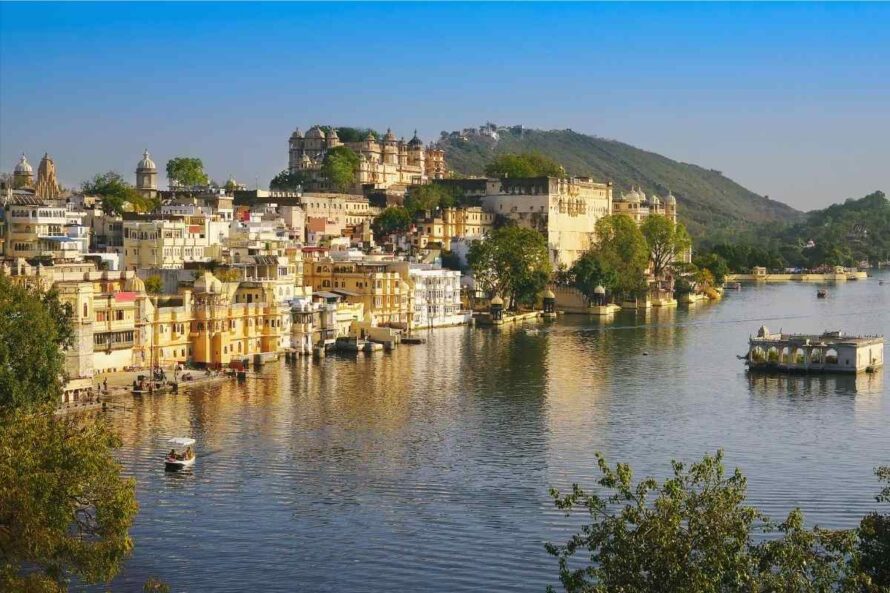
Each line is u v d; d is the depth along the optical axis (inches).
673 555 3075.8
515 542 4837.6
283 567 4576.8
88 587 4360.2
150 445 6274.6
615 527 3198.8
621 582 3110.2
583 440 6624.0
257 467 5895.7
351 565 4596.5
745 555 3174.2
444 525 5044.3
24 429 3750.0
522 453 6284.5
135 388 7677.2
